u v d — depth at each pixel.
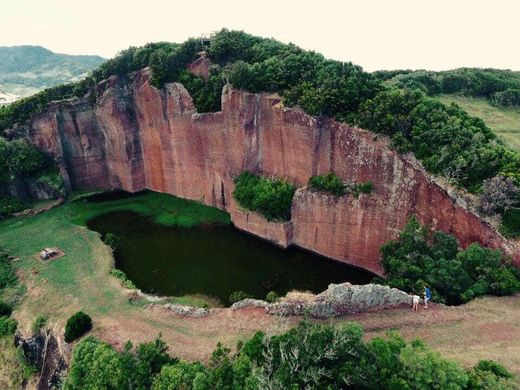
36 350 41.28
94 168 79.38
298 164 57.12
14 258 55.00
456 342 29.44
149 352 30.84
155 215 68.88
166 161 74.62
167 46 75.62
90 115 76.62
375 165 48.59
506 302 33.72
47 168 75.62
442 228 43.09
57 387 36.97
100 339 36.00
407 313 33.03
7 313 45.53
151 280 50.59
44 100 75.75
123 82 74.12
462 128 44.81
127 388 29.53
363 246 51.00
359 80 54.47
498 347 28.67
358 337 26.38
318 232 54.69
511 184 38.03
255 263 54.12
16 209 69.19
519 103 76.62
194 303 45.41
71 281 48.62
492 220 38.62
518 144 55.44
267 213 57.84
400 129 47.34
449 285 35.25
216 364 29.20
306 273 51.34
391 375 23.89
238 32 73.19
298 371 24.80
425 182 44.00
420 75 82.06
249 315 36.16
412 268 37.56
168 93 69.06
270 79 59.09
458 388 22.48
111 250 56.84
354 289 33.88
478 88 81.69
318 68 59.78
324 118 52.97
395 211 47.38
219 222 65.62
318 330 27.86
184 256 56.31
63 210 71.38
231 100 61.50
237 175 64.94
